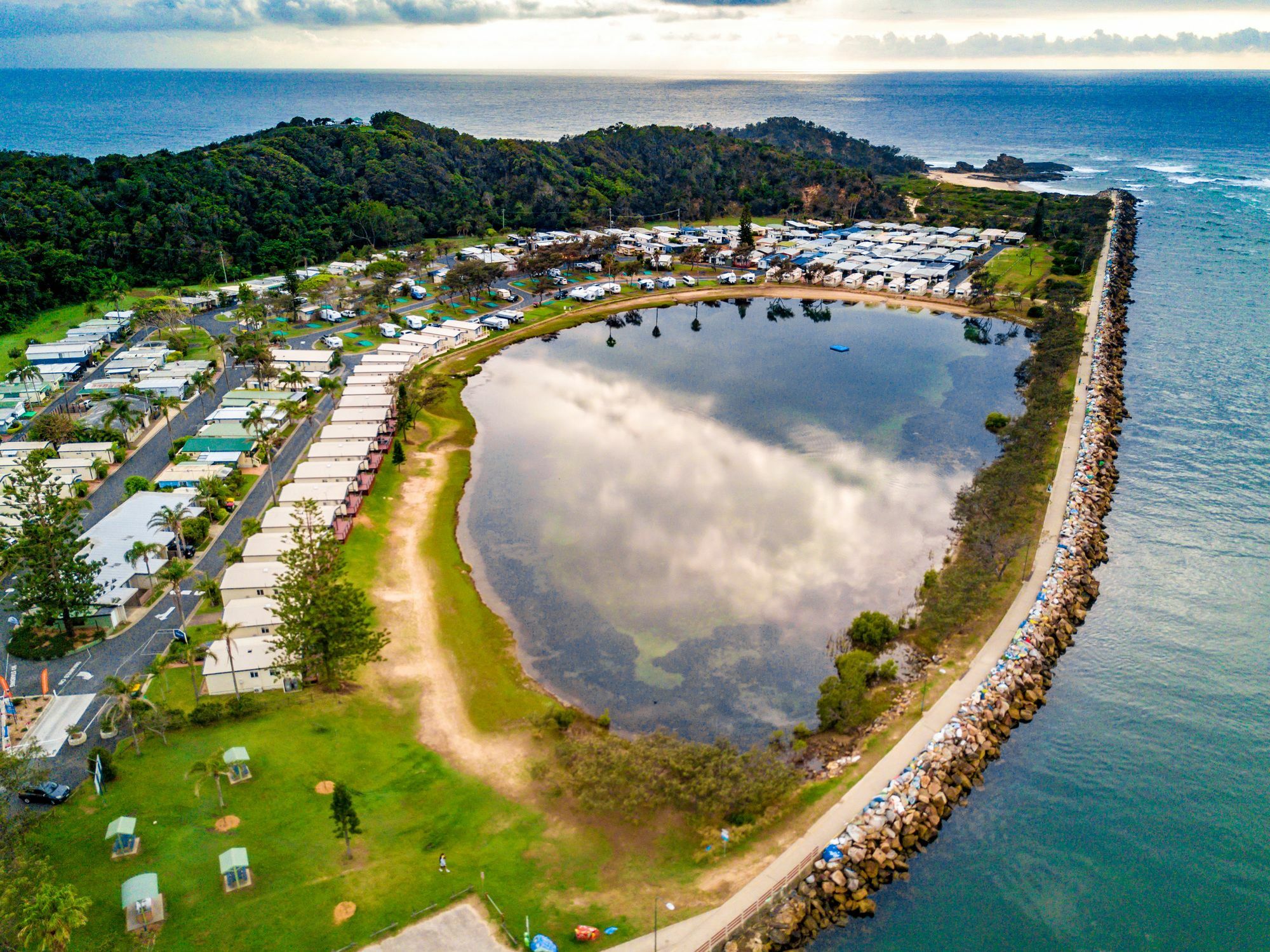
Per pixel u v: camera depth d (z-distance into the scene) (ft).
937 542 433.89
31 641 331.98
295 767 273.33
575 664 341.21
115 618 343.87
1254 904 242.58
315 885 228.43
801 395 648.38
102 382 615.57
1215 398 592.19
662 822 255.91
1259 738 304.09
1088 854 257.75
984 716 303.27
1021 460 481.46
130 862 231.91
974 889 244.22
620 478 508.53
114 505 444.96
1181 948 230.07
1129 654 346.74
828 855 242.37
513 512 465.88
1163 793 280.92
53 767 270.26
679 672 337.31
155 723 279.90
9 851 227.20
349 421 540.11
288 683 312.91
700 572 409.08
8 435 529.45
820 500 481.05
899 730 295.28
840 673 324.60
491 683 326.65
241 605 342.64
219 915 217.15
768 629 364.99
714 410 620.08
